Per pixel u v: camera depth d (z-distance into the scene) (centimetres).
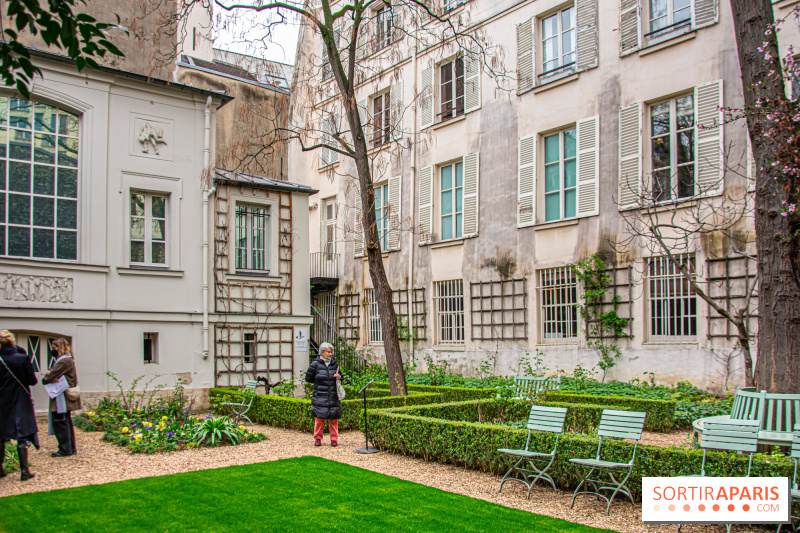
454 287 1950
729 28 1340
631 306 1468
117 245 1333
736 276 1288
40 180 1256
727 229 1265
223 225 1524
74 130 1305
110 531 544
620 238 1504
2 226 1207
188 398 1398
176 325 1408
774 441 665
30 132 1252
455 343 1933
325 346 983
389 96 2202
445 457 827
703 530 562
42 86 1250
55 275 1237
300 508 607
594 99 1584
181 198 1438
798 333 736
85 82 1309
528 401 1130
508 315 1759
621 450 668
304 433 1106
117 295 1323
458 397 1362
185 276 1431
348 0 2139
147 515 588
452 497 651
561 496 679
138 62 1467
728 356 1286
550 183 1709
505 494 685
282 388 1470
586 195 1584
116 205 1340
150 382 1352
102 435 1072
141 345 1348
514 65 1791
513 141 1777
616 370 1486
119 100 1359
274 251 1623
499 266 1792
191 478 733
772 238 757
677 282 1404
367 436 938
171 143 1430
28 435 752
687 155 1420
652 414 1102
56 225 1267
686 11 1432
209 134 1491
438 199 2033
